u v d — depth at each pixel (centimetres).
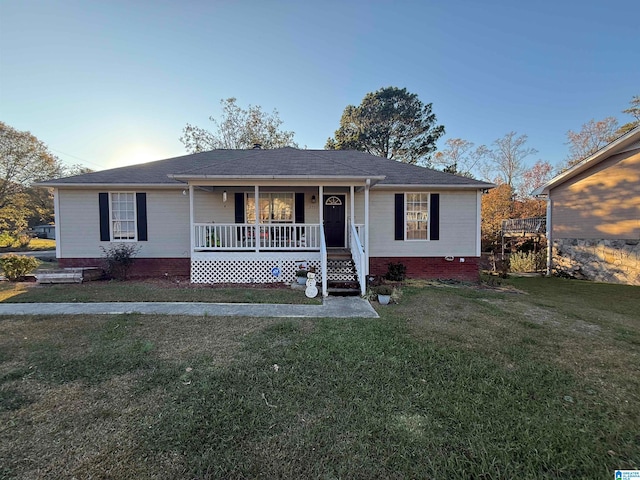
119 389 309
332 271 899
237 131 2839
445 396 299
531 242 1720
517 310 647
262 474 204
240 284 891
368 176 849
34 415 266
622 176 1077
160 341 435
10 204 2747
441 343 438
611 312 649
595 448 231
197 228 935
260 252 919
